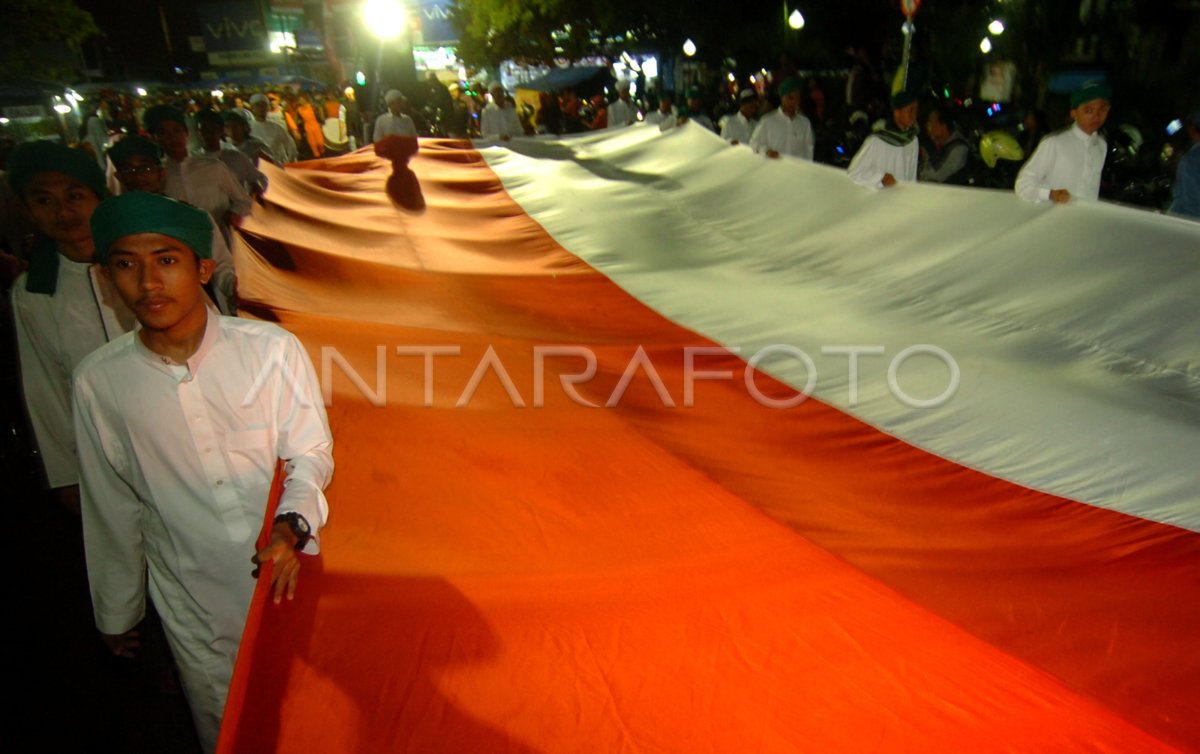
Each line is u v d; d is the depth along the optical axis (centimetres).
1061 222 511
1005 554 285
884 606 254
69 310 283
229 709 184
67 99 2519
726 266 644
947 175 844
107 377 212
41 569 450
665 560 272
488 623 233
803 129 926
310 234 659
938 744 204
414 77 1866
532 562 266
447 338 470
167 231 199
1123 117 1122
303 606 235
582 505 302
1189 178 667
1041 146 539
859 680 222
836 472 348
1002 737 207
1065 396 390
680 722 207
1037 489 328
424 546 269
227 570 227
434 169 982
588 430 363
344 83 3656
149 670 365
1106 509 312
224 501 221
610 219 762
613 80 2869
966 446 365
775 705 213
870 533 297
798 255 638
